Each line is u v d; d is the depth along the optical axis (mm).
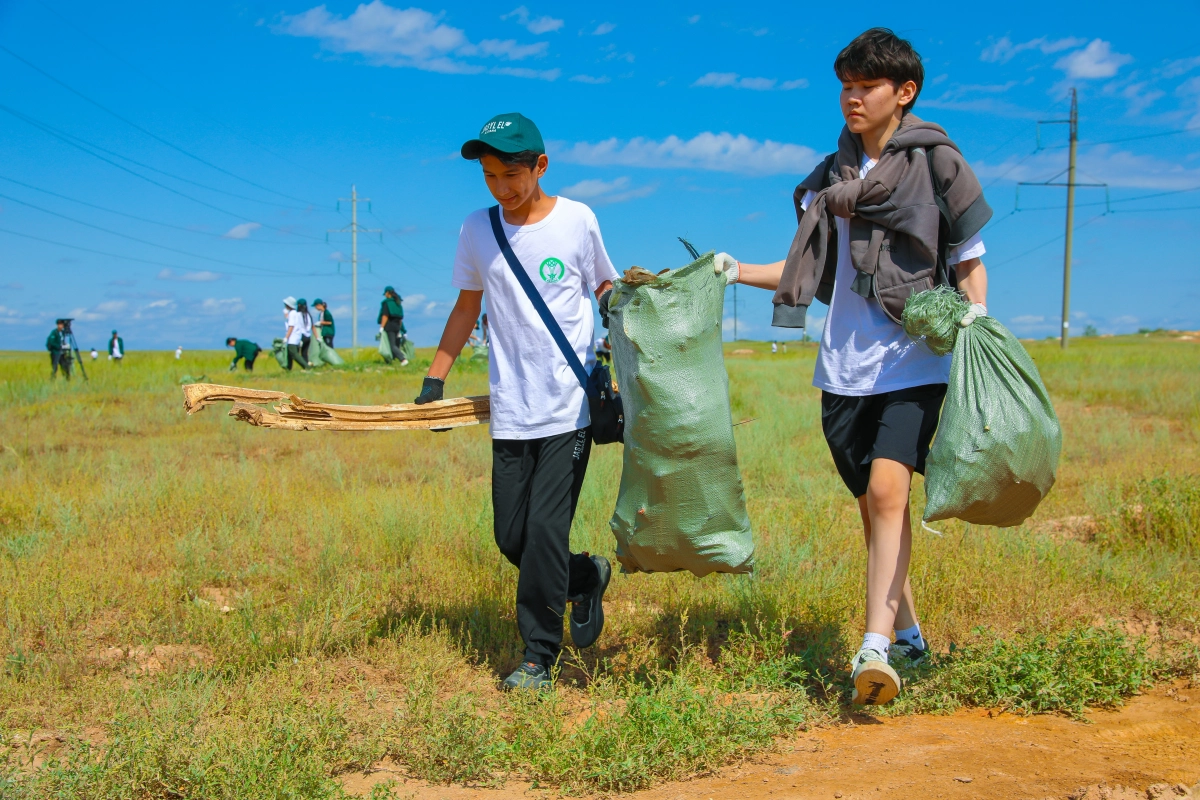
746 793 2604
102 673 3701
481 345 24875
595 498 6535
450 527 5824
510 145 3482
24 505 6559
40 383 17547
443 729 2986
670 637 4141
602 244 3770
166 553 5469
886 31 3357
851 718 3297
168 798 2732
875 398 3432
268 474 8000
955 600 4414
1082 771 2623
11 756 3000
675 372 3223
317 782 2656
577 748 2854
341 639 4039
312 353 23375
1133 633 4176
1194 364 24812
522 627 3656
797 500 7125
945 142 3301
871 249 3307
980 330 3131
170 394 16500
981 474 3029
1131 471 7844
